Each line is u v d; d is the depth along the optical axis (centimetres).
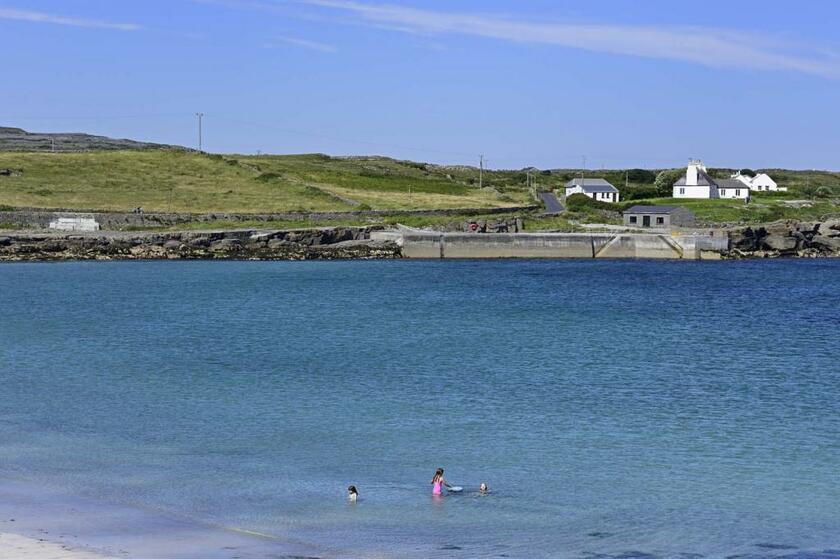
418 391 5975
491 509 3800
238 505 3778
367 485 4084
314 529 3522
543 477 4231
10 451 4516
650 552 3372
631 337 8450
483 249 17088
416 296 11444
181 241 16188
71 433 4878
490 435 4925
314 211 19075
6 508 3644
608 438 4891
